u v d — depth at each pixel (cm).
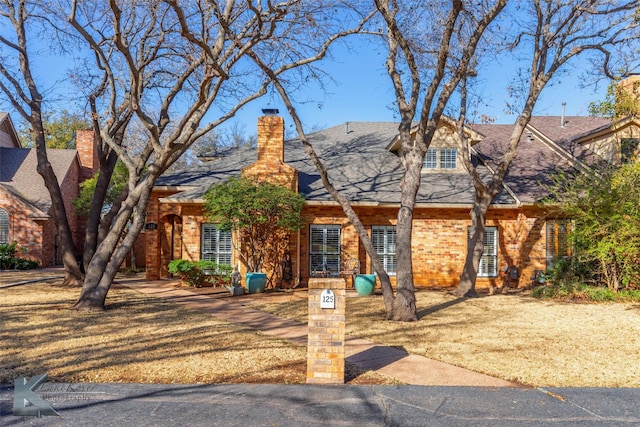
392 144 1902
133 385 557
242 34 1115
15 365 632
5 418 459
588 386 571
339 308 581
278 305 1221
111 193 2538
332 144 2120
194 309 1141
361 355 715
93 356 680
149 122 1126
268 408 489
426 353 727
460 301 1312
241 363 651
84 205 2566
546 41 1405
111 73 1386
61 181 2708
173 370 617
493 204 1608
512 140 1415
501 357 702
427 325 957
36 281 1730
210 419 459
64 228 1602
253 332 866
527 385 575
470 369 642
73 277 1591
